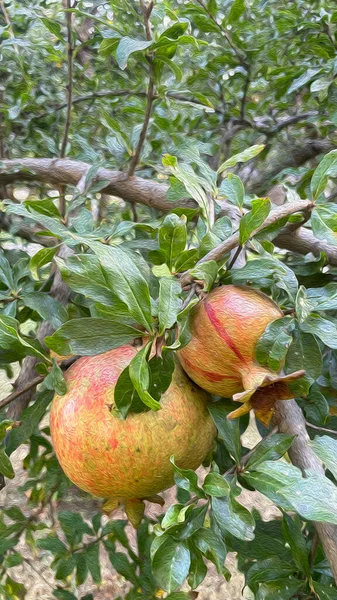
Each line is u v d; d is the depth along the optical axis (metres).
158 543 0.22
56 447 0.24
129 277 0.20
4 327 0.25
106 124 0.34
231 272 0.24
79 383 0.24
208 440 0.25
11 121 0.57
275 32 0.54
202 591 0.84
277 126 0.55
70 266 0.21
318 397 0.30
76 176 0.39
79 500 0.65
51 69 0.60
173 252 0.23
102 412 0.23
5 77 0.58
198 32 0.60
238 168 0.57
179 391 0.24
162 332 0.20
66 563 0.42
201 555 0.23
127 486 0.24
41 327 0.30
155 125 0.46
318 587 0.27
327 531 0.22
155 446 0.23
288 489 0.19
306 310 0.23
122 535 0.42
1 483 0.29
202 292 0.22
